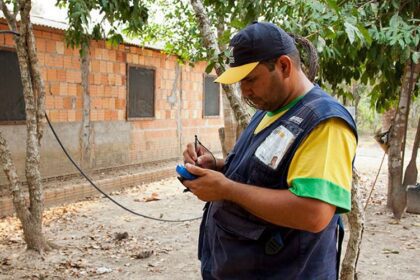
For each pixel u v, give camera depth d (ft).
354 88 43.39
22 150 26.04
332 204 4.78
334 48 12.51
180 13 31.09
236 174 5.63
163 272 15.88
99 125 31.45
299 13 11.69
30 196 17.12
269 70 5.19
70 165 29.30
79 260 16.69
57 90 28.14
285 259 5.45
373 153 50.47
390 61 17.66
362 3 17.04
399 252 17.81
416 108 69.87
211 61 10.86
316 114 5.09
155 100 36.40
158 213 24.21
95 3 19.26
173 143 38.86
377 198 27.17
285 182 5.20
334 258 5.88
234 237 5.65
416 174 22.20
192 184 5.23
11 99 25.31
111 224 21.71
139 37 32.48
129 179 30.86
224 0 13.35
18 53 16.49
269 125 5.58
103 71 31.40
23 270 15.70
